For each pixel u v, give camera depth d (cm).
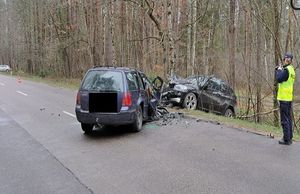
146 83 1195
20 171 693
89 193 575
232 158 757
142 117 1106
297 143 895
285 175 647
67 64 4631
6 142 937
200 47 3275
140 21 3494
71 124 1198
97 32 3594
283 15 1511
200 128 1099
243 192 569
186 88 1547
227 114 1692
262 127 1130
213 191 574
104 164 729
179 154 794
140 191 579
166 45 1945
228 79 1850
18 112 1488
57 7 4462
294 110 1477
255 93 1589
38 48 5488
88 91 987
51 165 728
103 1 2827
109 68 1028
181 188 589
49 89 2791
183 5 3033
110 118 973
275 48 1338
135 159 760
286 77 854
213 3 2916
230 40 1972
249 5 1543
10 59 8569
